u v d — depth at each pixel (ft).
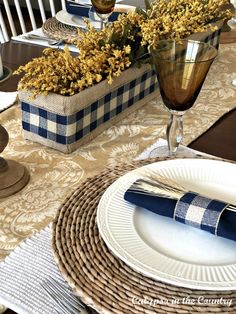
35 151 3.31
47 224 2.62
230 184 2.60
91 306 1.96
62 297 2.11
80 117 3.26
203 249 2.15
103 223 2.23
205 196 2.37
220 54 5.22
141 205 2.32
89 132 3.42
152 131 3.63
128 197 2.36
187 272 1.98
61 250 2.13
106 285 1.97
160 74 2.90
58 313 2.05
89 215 2.35
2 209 2.74
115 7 5.55
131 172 2.61
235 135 3.61
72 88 3.18
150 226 2.27
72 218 2.32
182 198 2.29
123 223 2.26
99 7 4.85
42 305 2.07
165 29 3.70
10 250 2.43
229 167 2.70
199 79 2.89
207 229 2.17
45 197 2.85
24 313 2.04
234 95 4.29
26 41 5.11
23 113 3.34
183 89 2.89
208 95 4.26
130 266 2.03
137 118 3.81
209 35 4.48
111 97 3.51
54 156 3.27
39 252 2.36
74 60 3.28
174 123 3.11
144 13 3.99
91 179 2.63
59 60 3.30
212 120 3.81
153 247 2.15
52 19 5.51
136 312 1.87
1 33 6.53
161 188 2.39
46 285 2.16
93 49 3.49
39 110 3.24
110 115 3.60
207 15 4.30
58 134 3.25
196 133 3.60
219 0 4.35
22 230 2.58
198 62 2.76
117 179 2.56
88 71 3.27
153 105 4.02
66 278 2.01
